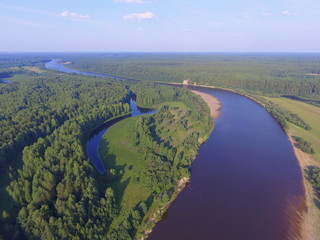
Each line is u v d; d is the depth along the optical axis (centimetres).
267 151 12156
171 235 6975
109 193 7700
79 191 7731
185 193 8844
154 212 7781
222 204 8306
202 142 12988
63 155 9225
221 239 6894
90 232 6438
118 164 10688
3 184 8844
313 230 7194
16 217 6844
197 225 7369
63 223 6328
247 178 9850
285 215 7831
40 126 12912
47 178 7800
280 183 9519
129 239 6525
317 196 8644
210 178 9794
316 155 11700
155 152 11281
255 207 8194
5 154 10181
